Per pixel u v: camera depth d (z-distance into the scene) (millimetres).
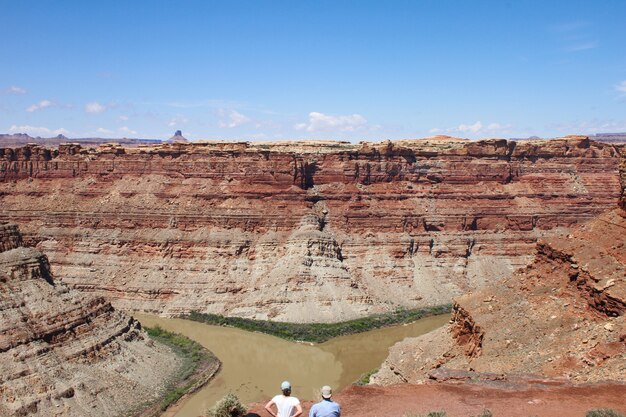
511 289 59344
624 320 42969
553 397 33156
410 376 59688
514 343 50000
